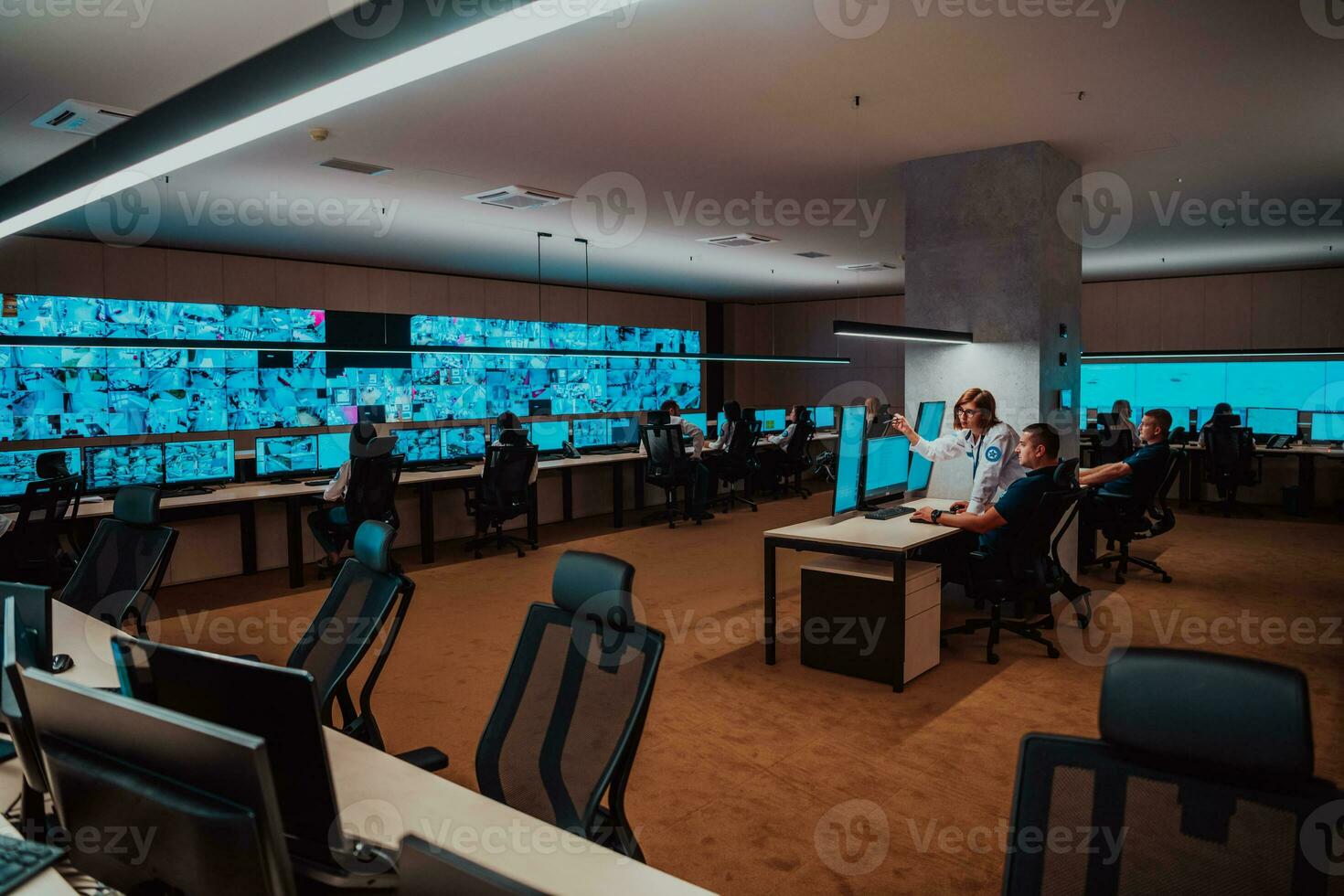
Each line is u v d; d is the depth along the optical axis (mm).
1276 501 9211
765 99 4031
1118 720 1188
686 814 2703
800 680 3920
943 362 5242
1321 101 4207
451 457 7820
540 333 10750
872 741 3240
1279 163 5434
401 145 4656
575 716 1874
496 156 4926
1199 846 1144
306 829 1150
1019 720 3438
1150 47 3475
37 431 6746
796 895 2266
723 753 3146
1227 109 4320
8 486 6402
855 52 3473
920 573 3947
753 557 6797
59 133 4148
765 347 14133
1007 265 5016
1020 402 5000
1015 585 4039
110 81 3504
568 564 1986
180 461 6066
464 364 9828
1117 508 5707
